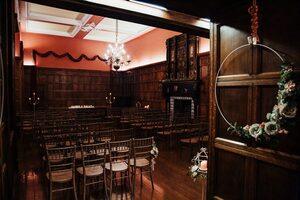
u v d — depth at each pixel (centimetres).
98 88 1360
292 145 166
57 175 321
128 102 1305
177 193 362
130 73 1328
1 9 261
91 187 382
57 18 1002
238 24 208
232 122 213
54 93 1252
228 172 219
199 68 830
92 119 704
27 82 1189
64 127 507
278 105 164
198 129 588
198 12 227
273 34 178
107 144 335
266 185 184
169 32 1012
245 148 199
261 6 186
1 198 209
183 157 555
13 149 379
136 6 289
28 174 443
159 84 1058
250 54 196
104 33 1246
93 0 262
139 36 1261
